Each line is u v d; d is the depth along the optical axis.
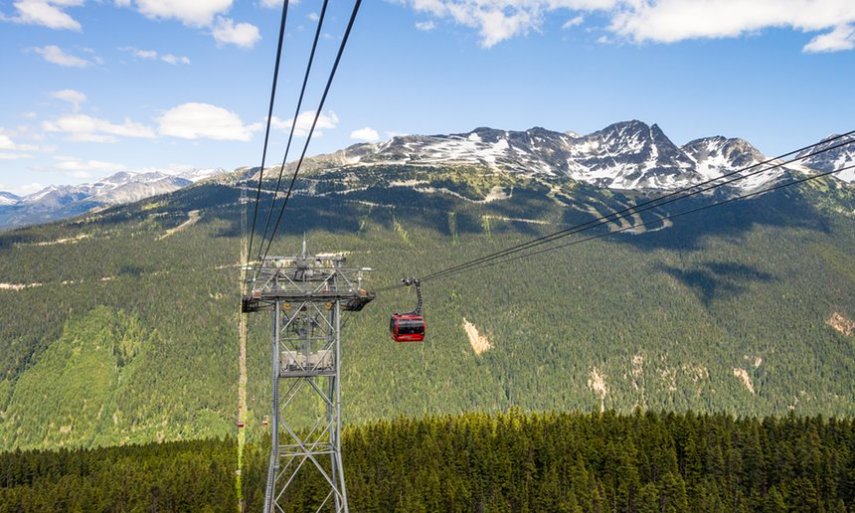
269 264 57.97
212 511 143.00
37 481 170.88
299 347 61.41
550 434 181.00
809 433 179.75
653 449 177.00
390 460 169.62
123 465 174.88
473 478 161.50
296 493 139.50
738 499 159.00
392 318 61.62
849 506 156.38
